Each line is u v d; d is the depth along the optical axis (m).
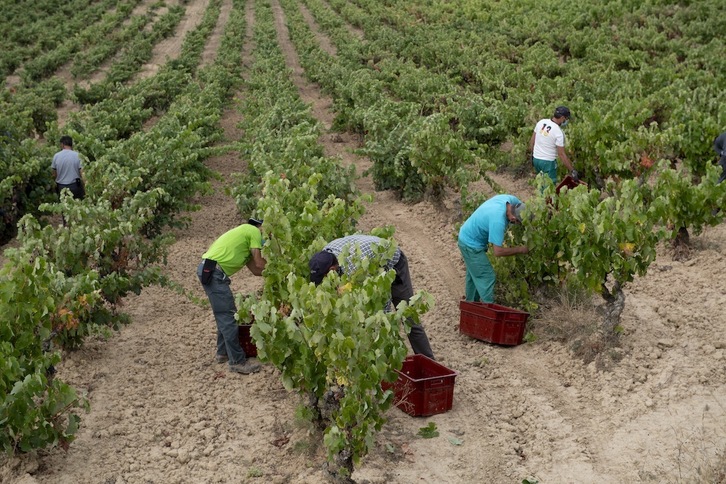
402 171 13.68
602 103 16.41
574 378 7.61
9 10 50.62
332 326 5.67
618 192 11.80
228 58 32.91
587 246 7.84
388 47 34.34
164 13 55.47
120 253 8.80
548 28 34.66
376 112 16.27
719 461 5.98
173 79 25.45
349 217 8.62
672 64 26.03
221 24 51.22
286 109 17.39
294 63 36.53
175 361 8.29
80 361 8.20
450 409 7.13
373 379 5.54
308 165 12.05
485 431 6.82
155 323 9.28
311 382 6.06
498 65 25.52
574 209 7.83
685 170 13.82
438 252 11.47
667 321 8.57
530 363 7.99
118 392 7.62
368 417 5.75
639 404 7.01
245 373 7.95
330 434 5.52
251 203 12.28
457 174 12.12
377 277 6.04
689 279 9.66
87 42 42.91
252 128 17.30
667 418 6.79
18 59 36.50
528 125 15.68
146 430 6.97
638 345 8.00
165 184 12.39
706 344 7.96
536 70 26.27
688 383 7.28
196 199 15.05
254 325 5.86
